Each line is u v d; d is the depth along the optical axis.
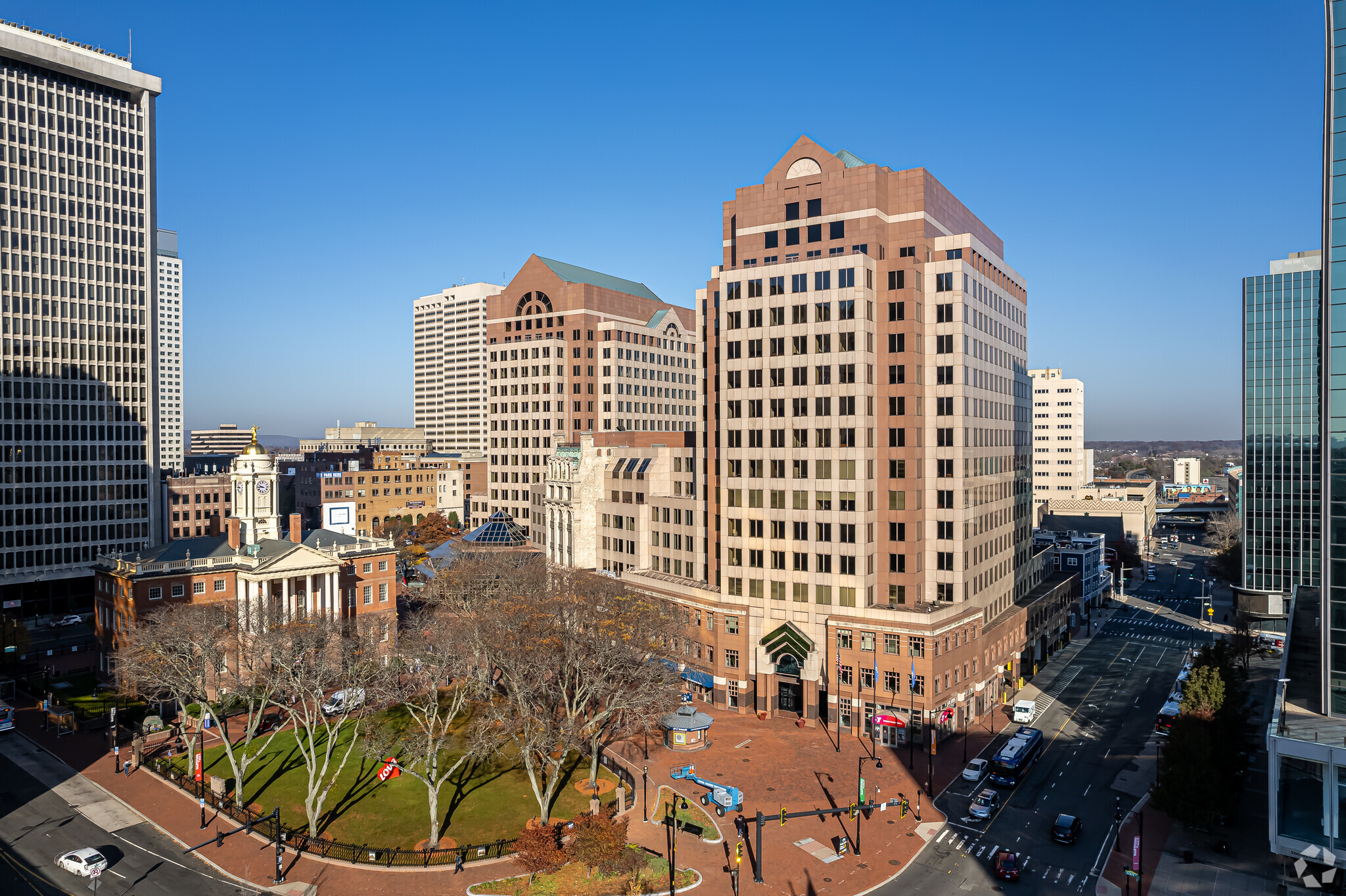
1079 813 82.69
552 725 85.75
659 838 76.25
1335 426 62.78
